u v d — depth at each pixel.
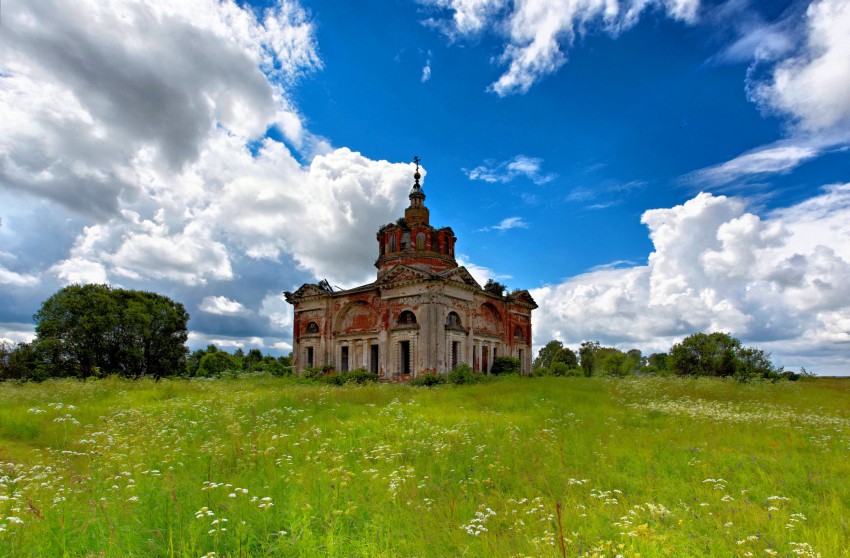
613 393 28.95
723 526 7.57
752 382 36.69
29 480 9.49
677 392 29.55
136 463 11.27
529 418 18.89
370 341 51.09
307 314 56.62
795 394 30.00
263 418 18.05
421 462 11.88
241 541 6.80
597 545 6.80
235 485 9.44
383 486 9.50
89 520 6.99
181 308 63.75
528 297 59.09
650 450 13.03
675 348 50.12
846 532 7.32
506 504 8.92
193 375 70.62
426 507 8.66
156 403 23.23
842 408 23.22
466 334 49.31
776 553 6.48
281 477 9.88
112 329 54.19
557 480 10.45
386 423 16.94
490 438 14.59
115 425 15.98
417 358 46.19
